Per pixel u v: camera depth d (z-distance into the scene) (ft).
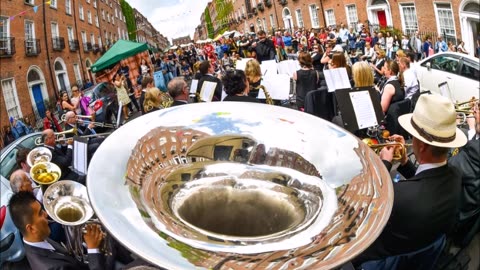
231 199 6.37
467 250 7.47
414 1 54.80
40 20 61.52
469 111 10.81
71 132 16.31
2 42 49.24
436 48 46.70
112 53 32.63
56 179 9.76
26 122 47.42
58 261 7.23
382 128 10.55
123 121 28.96
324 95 14.20
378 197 5.00
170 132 6.72
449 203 5.91
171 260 4.16
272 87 15.38
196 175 6.50
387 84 12.61
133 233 4.53
